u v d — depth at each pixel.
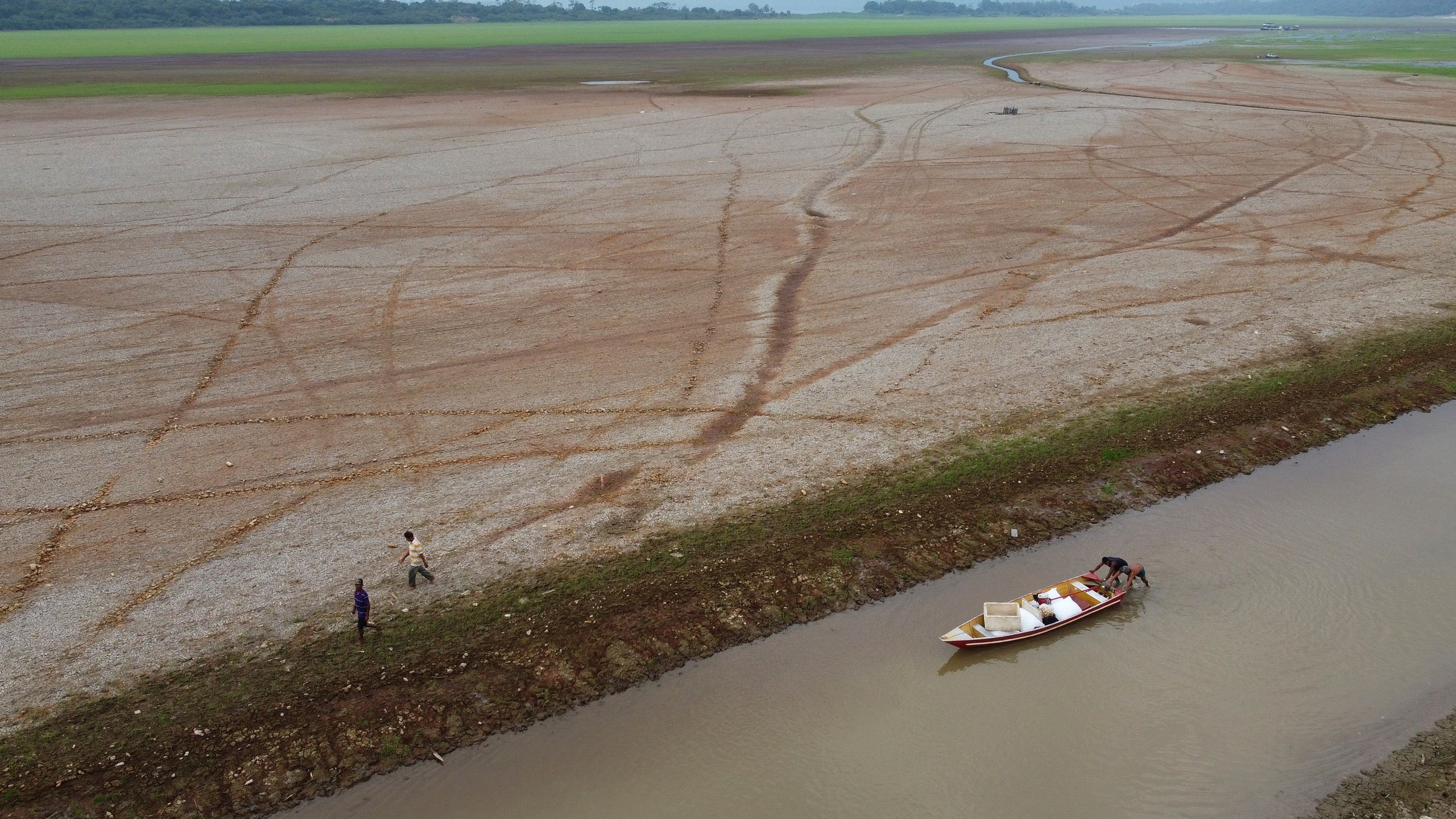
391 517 23.14
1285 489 24.64
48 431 27.70
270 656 18.42
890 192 56.75
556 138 75.69
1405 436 27.56
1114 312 36.41
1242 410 28.48
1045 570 21.25
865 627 19.38
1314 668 18.05
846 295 39.03
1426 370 31.33
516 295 39.44
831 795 15.49
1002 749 16.38
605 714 17.17
